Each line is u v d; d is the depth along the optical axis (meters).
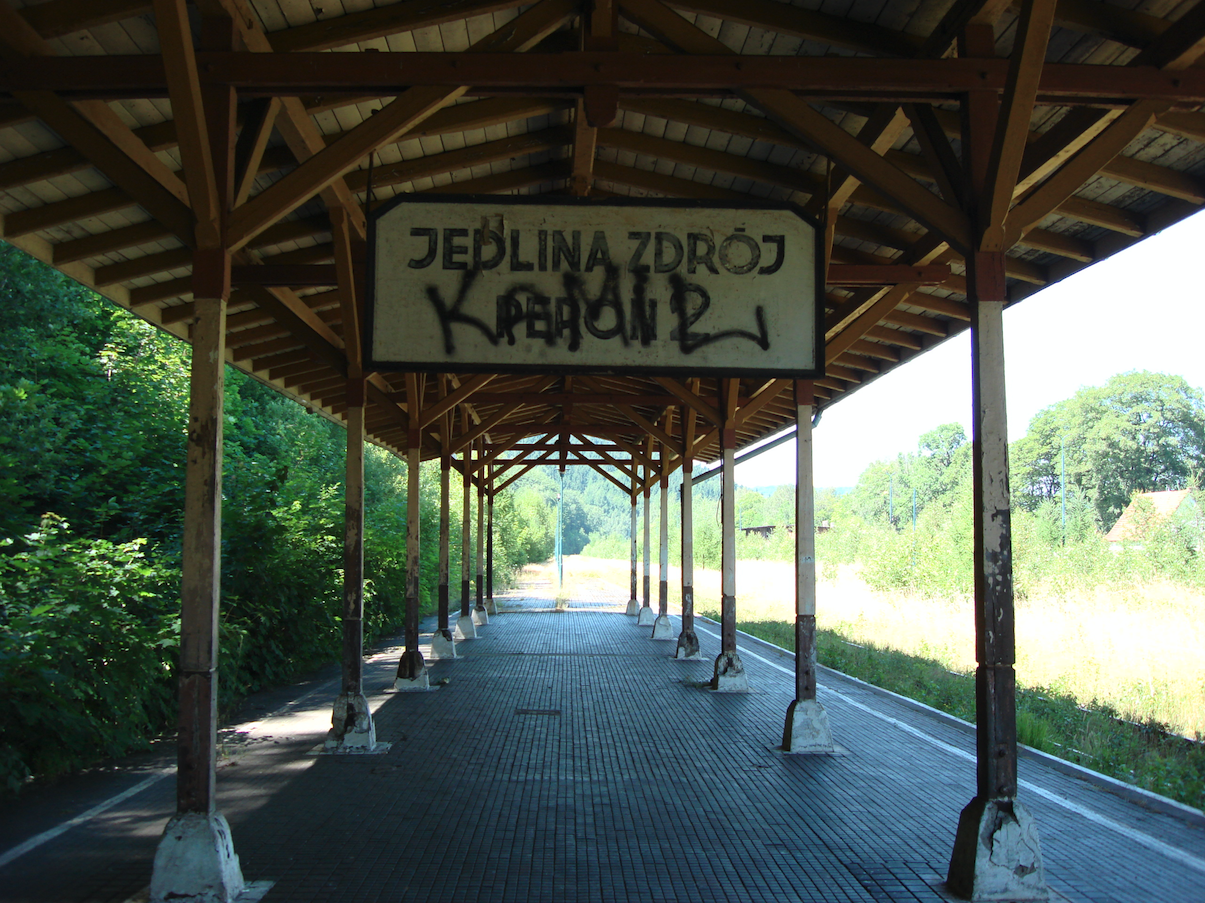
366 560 13.48
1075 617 12.00
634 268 4.27
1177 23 3.88
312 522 11.30
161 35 3.53
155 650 6.64
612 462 19.19
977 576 3.96
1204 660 8.96
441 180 6.52
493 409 17.30
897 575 19.95
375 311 4.21
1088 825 4.71
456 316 4.22
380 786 5.46
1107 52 4.47
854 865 4.13
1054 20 4.09
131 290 6.65
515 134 5.98
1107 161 3.94
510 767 5.93
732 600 9.12
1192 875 4.00
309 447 18.12
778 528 42.66
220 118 3.89
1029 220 3.95
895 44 4.52
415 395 9.31
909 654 11.41
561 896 3.74
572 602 22.27
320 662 10.67
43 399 8.90
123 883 3.83
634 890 3.82
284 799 5.17
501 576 28.34
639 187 6.57
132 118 4.86
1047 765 6.00
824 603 18.91
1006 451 3.93
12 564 6.10
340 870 4.02
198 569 3.79
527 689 9.15
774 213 4.31
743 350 4.25
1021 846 3.78
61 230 5.60
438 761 6.09
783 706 8.19
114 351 10.95
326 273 5.79
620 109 5.42
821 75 3.94
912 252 6.12
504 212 4.28
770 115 3.97
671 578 33.16
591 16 4.07
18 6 3.91
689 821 4.77
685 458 11.70
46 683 5.22
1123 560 16.92
